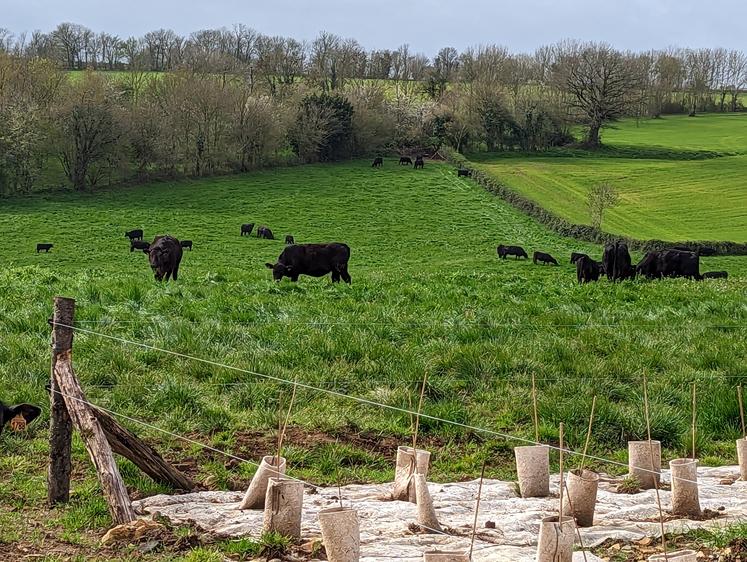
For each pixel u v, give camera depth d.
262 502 8.89
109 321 16.47
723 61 172.00
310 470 10.95
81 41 161.50
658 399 14.15
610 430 12.83
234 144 96.81
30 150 82.31
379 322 17.42
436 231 74.38
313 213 79.88
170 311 18.14
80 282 22.30
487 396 13.94
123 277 27.70
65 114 84.69
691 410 13.83
